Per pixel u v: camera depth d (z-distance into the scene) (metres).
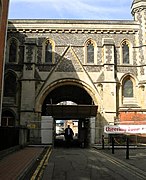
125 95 30.61
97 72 30.58
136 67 30.88
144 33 30.86
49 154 17.95
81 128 32.94
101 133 28.53
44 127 27.92
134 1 31.89
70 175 10.14
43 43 31.05
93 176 10.03
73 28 31.25
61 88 33.59
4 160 13.76
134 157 16.59
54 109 27.03
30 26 31.12
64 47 31.03
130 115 29.80
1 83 19.69
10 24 31.09
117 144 27.19
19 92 30.16
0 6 17.92
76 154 18.30
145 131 22.38
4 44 20.30
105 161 14.51
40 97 29.83
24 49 30.41
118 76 30.62
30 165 12.16
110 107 29.41
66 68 30.45
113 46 30.62
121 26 31.39
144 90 30.09
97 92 29.97
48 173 10.52
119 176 10.12
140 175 10.42
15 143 20.28
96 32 31.33
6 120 29.83
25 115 29.06
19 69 30.59
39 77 30.27
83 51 31.00
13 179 8.82
